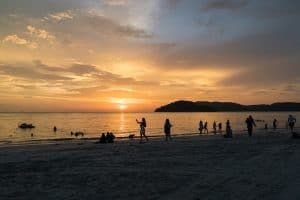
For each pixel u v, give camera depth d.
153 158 18.02
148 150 22.23
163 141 31.42
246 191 10.13
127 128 97.38
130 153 20.59
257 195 9.60
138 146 25.55
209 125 117.38
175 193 10.12
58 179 12.48
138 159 17.67
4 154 21.48
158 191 10.41
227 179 12.05
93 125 119.12
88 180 12.22
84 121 164.25
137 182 11.76
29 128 98.69
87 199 9.56
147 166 15.30
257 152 20.16
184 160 17.12
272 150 21.03
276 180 11.64
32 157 19.33
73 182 11.91
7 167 15.51
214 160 17.02
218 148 22.78
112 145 27.44
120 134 64.12
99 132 76.00
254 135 38.94
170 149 22.64
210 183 11.42
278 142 27.27
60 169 14.77
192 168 14.62
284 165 14.92
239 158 17.66
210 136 42.53
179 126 105.06
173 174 13.20
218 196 9.62
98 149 23.92
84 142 36.28
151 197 9.69
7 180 12.38
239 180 11.81
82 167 15.24
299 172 13.06
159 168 14.69
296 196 9.34
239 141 28.88
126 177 12.70
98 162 16.77
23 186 11.34
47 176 13.12
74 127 104.19
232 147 23.36
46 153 21.73
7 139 54.56
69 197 9.81
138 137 44.50
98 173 13.59
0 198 9.78
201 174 13.14
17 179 12.57
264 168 14.25
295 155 18.33
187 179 12.19
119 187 11.03
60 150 24.11
